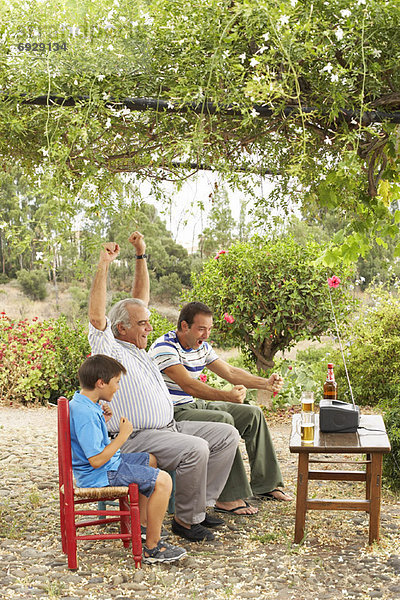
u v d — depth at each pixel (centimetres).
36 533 430
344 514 469
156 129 383
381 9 363
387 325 890
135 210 434
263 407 874
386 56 381
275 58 371
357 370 877
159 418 428
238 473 468
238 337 862
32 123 368
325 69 361
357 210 456
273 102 381
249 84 346
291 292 813
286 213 472
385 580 356
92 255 358
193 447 407
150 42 367
